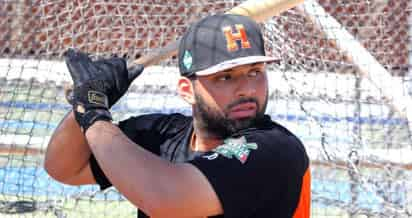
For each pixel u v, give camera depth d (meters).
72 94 5.58
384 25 13.22
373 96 11.98
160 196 4.83
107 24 11.45
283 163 5.04
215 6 11.36
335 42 10.32
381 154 11.40
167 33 11.51
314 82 11.74
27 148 10.36
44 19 11.18
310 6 10.36
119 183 4.95
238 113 5.21
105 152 5.04
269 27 11.08
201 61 5.24
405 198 11.08
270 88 11.57
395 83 10.08
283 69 11.46
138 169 4.91
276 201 5.06
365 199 11.26
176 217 4.91
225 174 4.86
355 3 12.99
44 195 10.80
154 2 11.62
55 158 6.04
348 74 12.00
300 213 5.36
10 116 10.56
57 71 10.74
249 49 5.24
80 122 5.33
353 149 11.40
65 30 11.27
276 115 11.68
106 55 11.34
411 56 13.13
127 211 11.55
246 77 5.24
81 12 11.20
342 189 11.45
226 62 5.15
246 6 7.54
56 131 6.05
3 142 10.44
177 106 12.13
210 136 5.44
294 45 11.35
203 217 5.06
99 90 5.43
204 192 4.86
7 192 10.60
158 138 5.89
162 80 12.03
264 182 4.94
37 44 11.16
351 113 11.90
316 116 11.82
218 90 5.23
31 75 10.80
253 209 4.95
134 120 6.10
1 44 11.11
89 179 6.23
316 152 11.25
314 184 11.53
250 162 4.92
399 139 11.73
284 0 7.63
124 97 11.95
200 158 4.98
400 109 9.99
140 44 11.48
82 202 11.51
